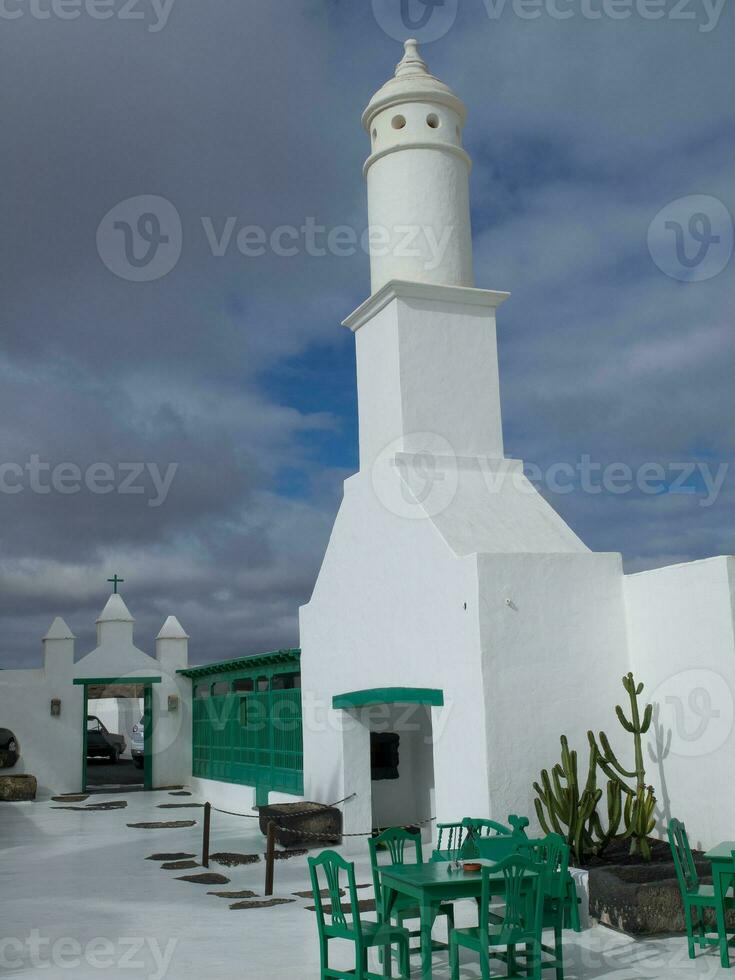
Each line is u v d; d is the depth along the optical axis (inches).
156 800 903.1
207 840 541.6
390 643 546.3
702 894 339.0
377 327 596.4
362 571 590.6
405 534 534.6
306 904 431.2
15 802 897.5
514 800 440.1
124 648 1027.9
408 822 658.2
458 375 581.3
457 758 465.1
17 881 501.4
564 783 452.1
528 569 466.6
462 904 424.5
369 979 290.2
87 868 537.6
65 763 986.1
